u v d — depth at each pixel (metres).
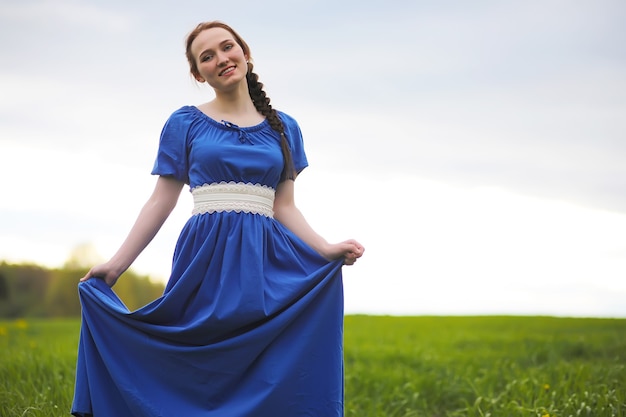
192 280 4.36
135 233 4.53
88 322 4.43
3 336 11.64
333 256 4.52
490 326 16.61
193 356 4.26
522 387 6.78
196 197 4.52
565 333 13.88
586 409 5.95
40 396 6.11
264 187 4.52
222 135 4.51
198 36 4.61
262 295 4.31
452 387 7.63
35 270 23.41
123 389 4.28
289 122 4.82
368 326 16.91
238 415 4.18
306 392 4.29
